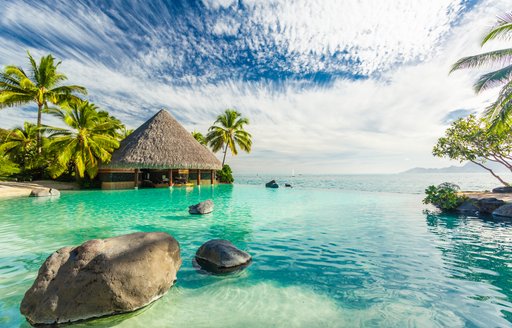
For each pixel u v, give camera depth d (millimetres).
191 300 3611
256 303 3527
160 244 4027
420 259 5215
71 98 24094
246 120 33781
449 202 11219
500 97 11016
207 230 7672
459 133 17266
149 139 21906
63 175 23375
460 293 3764
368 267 4816
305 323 3041
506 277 4305
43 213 10258
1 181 20922
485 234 7266
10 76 21609
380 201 14875
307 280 4258
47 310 3033
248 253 5594
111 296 3188
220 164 27094
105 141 20547
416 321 3062
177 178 25188
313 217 9797
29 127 27672
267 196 17547
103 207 11859
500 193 15109
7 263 4898
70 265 3359
